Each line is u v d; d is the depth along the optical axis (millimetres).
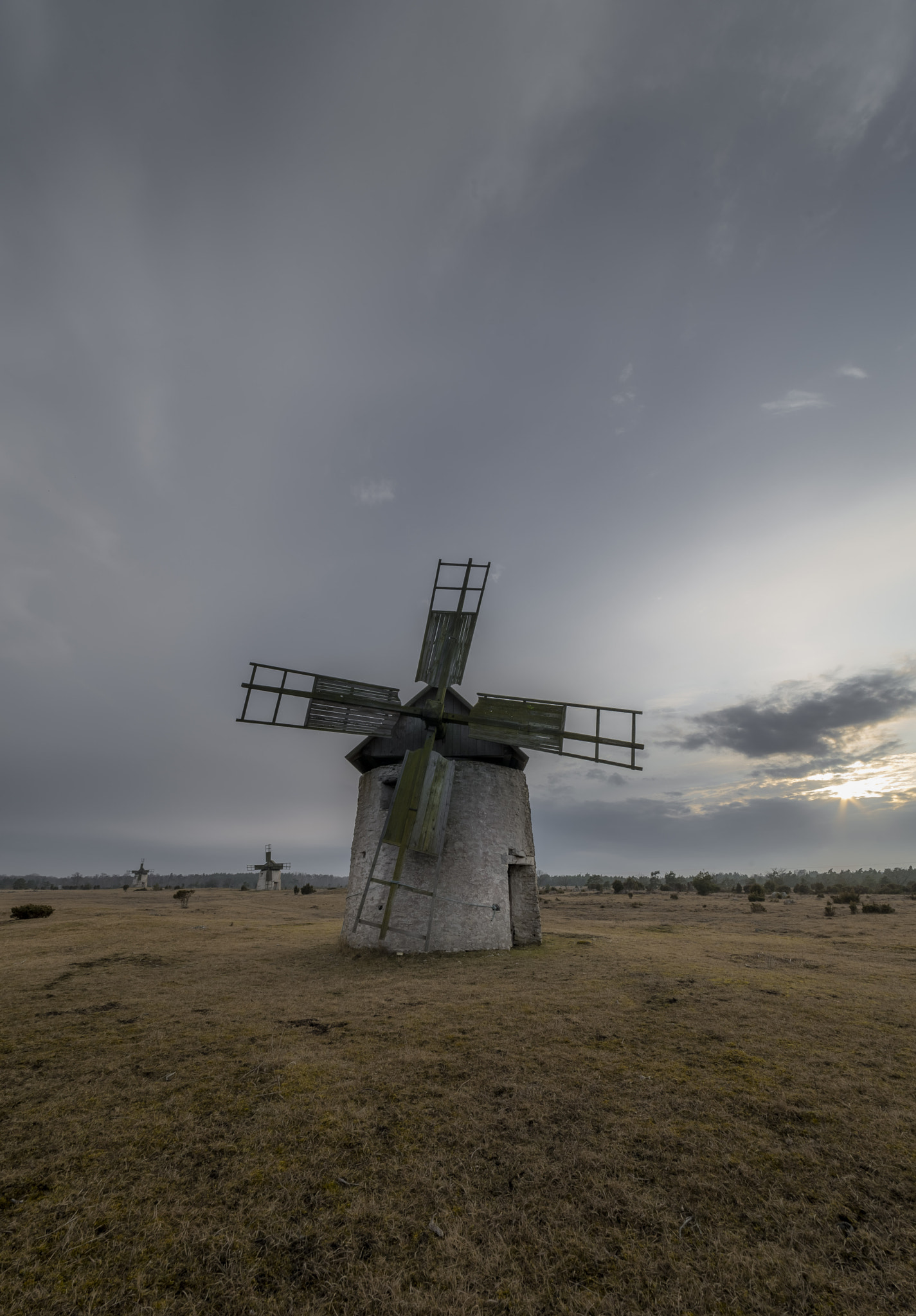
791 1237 3814
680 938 18109
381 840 14078
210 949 15438
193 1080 6160
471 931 14359
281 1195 4223
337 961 13422
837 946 16016
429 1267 3561
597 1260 3621
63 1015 8695
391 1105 5555
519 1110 5430
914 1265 3564
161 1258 3629
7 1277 3482
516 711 15578
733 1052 6832
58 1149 4863
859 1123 5211
